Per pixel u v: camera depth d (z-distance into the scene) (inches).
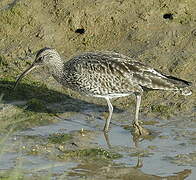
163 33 886.4
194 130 734.5
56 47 905.5
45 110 794.2
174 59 848.9
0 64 892.6
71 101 820.6
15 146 693.3
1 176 598.5
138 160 661.9
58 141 708.0
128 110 792.3
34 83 851.4
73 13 918.4
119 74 736.3
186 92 738.2
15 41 919.7
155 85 733.3
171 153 677.3
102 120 774.5
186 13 903.7
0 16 936.9
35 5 942.4
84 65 748.0
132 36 892.6
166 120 763.4
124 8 916.0
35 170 629.0
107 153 674.2
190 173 629.0
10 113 778.2
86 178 620.1
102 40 903.7
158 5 913.5
